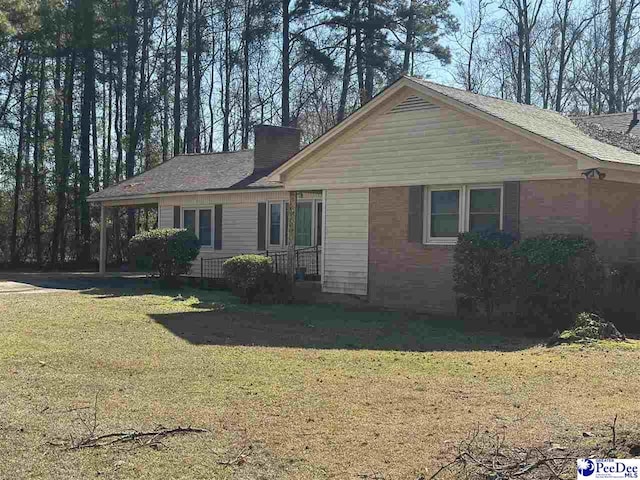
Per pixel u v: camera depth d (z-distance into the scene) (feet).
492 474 16.07
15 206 116.78
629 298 40.81
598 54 128.16
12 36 108.68
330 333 39.75
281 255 66.54
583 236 40.01
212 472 17.34
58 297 59.88
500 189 46.62
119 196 84.53
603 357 30.09
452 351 33.45
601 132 53.62
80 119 124.57
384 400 23.56
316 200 67.21
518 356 31.48
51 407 23.21
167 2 131.13
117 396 24.61
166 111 135.95
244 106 144.15
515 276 40.19
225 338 37.63
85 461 18.17
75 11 114.83
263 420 21.42
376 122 53.01
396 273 51.96
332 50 128.57
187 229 73.41
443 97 48.44
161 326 42.01
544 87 135.23
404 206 51.47
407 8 123.65
